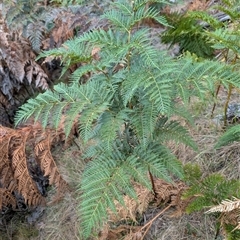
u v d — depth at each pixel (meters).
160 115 1.71
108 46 1.57
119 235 2.01
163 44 2.74
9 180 2.36
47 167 2.27
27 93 3.08
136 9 1.62
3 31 2.87
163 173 1.62
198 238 1.91
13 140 2.25
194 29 2.32
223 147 2.10
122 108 1.59
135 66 1.59
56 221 2.46
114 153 1.71
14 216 2.66
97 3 2.74
